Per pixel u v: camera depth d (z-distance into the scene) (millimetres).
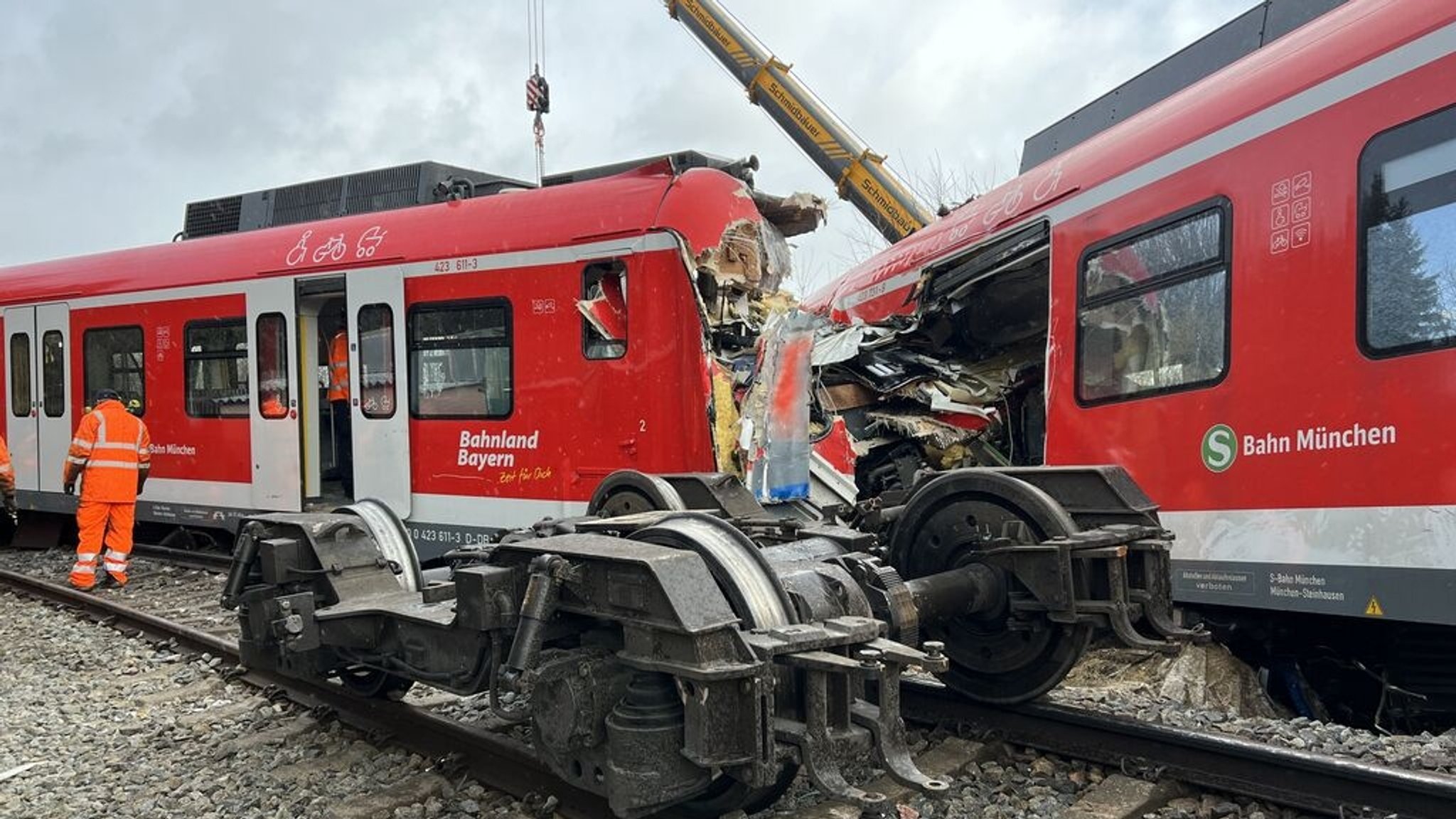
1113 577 4012
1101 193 6906
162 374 10242
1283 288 5465
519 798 3967
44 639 7477
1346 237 5160
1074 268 7129
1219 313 5855
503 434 7949
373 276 8664
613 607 3191
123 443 9352
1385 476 4922
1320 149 5320
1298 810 3604
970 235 8453
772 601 3244
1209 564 5859
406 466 8484
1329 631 5945
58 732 5281
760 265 7691
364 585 4652
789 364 6605
